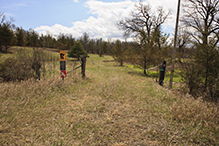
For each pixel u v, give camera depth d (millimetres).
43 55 7629
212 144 3010
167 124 3748
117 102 5266
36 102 4695
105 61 29219
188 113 4156
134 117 4148
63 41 39250
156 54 13227
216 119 3895
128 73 13891
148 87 7785
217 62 6113
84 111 4336
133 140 3080
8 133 3061
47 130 3248
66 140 2949
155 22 21500
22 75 6746
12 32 23562
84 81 8195
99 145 2879
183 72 7043
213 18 15203
